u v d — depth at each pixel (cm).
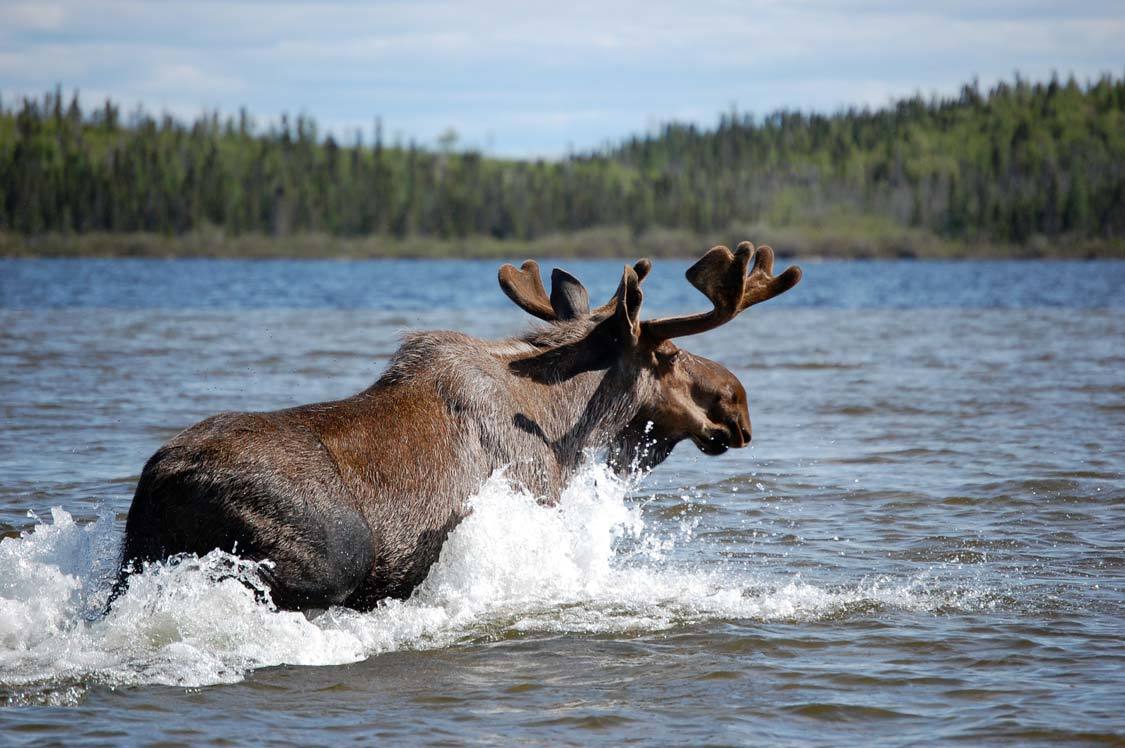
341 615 2791
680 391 3225
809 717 2259
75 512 3766
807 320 13750
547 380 3053
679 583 3183
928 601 3016
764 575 3281
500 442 2923
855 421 5822
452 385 2903
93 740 2108
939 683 2434
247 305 16688
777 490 4347
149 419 5491
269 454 2573
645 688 2411
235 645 2544
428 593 2889
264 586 2556
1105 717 2239
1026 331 11694
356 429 2744
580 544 3184
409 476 2759
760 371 7944
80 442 4916
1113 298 19688
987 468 4641
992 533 3716
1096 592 3089
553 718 2250
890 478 4500
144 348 9075
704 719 2248
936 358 8788
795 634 2756
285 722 2209
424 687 2405
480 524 2873
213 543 2539
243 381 6931
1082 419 5791
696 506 4122
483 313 14812
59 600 2797
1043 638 2714
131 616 2561
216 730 2164
